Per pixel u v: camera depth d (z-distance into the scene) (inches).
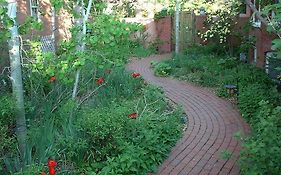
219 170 192.5
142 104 277.7
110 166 172.2
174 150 219.1
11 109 185.6
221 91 355.3
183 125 266.7
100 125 191.0
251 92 302.0
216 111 301.4
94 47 222.5
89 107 241.6
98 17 223.6
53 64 215.0
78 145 182.4
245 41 478.6
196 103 327.9
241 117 283.3
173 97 350.6
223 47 542.9
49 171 149.9
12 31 185.8
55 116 212.8
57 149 180.9
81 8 245.1
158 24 701.3
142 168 184.7
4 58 255.9
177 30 594.2
